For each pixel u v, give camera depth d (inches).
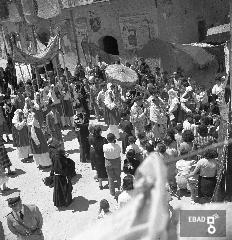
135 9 811.4
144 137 350.9
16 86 824.3
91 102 638.5
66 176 354.9
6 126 556.4
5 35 1066.1
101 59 890.1
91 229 59.2
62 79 632.4
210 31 863.1
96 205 356.2
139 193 53.6
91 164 408.8
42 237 247.0
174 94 497.0
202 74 810.8
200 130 324.2
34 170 454.3
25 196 394.3
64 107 580.1
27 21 840.3
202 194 296.4
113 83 531.8
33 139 440.1
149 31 805.9
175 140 362.0
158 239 50.5
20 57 548.1
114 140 348.8
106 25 867.4
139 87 561.0
